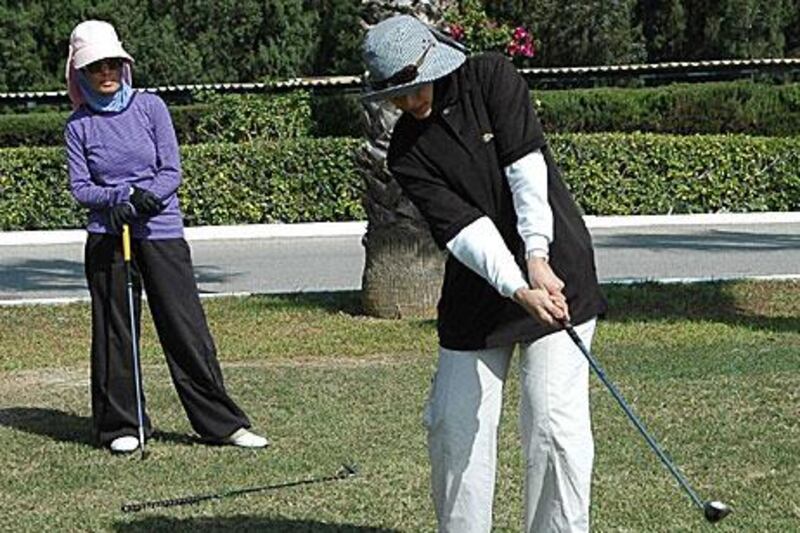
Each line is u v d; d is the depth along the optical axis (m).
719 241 21.16
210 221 23.62
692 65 31.70
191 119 26.66
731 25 41.16
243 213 23.67
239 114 25.98
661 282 15.56
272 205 23.72
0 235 22.72
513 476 7.22
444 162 5.12
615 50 39.47
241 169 23.61
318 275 18.08
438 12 14.08
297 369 10.52
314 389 9.54
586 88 30.53
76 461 7.71
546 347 5.10
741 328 12.57
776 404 8.73
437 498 5.36
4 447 8.05
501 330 5.11
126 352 7.91
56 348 12.21
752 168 24.59
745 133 28.30
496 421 5.26
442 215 5.08
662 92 28.38
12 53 36.38
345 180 23.67
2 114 28.78
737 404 8.76
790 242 20.92
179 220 7.91
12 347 12.29
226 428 7.93
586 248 5.23
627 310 13.73
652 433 8.02
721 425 8.20
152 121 7.88
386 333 12.63
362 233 22.81
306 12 40.38
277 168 23.67
